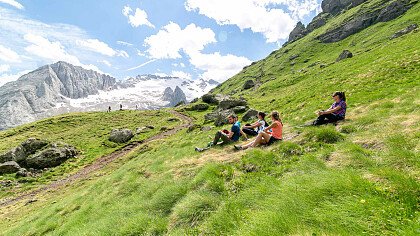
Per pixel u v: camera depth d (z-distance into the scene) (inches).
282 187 350.3
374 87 1157.7
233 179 461.1
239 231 291.1
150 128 3634.4
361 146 449.7
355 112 765.9
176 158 813.9
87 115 5108.3
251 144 644.1
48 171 2298.2
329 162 412.5
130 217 451.5
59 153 2511.1
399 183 269.1
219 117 2038.6
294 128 753.0
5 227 1176.2
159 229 383.6
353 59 3855.8
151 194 548.4
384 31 6289.4
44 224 821.9
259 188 380.8
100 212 611.5
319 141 532.7
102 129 3934.5
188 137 1667.1
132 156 2174.0
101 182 993.5
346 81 1749.5
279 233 249.9
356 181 290.4
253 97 5059.1
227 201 383.9
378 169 317.1
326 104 1174.3
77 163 2448.3
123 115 5027.1
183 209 396.8
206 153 709.3
